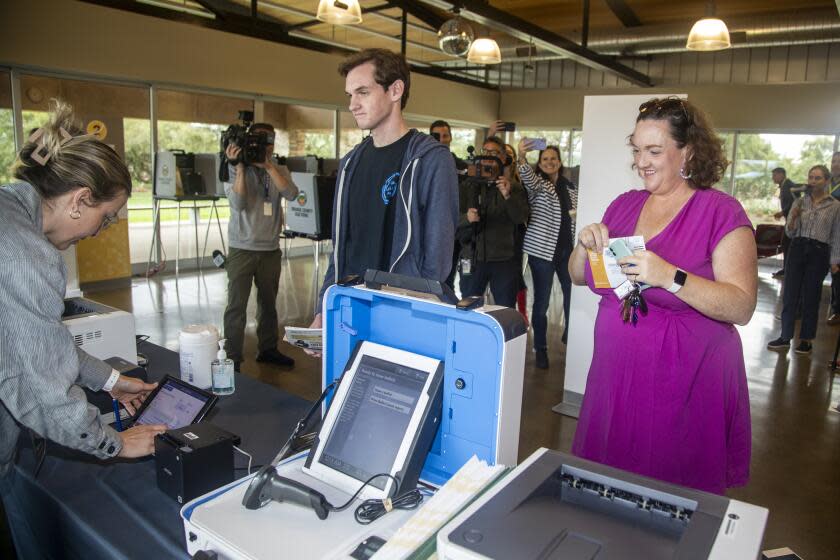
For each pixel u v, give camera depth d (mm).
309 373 3729
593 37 7938
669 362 1264
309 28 8898
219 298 5742
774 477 2697
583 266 1447
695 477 1293
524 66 10492
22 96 5582
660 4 7355
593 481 905
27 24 5426
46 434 1126
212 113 7070
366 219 1751
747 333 5164
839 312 5688
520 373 1069
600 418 1363
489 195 3744
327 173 7074
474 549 720
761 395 3721
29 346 1048
